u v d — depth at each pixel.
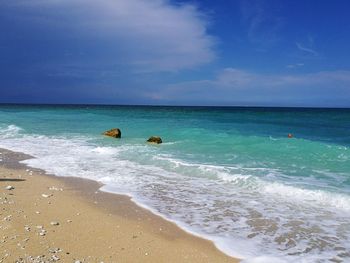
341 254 6.96
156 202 10.17
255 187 11.69
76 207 9.55
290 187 11.29
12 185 11.59
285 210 9.50
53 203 9.77
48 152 18.45
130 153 18.22
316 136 25.92
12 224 7.89
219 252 7.04
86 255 6.67
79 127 32.19
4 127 30.73
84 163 15.70
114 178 12.94
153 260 6.65
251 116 55.78
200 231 8.07
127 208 9.62
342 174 13.35
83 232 7.80
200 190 11.46
